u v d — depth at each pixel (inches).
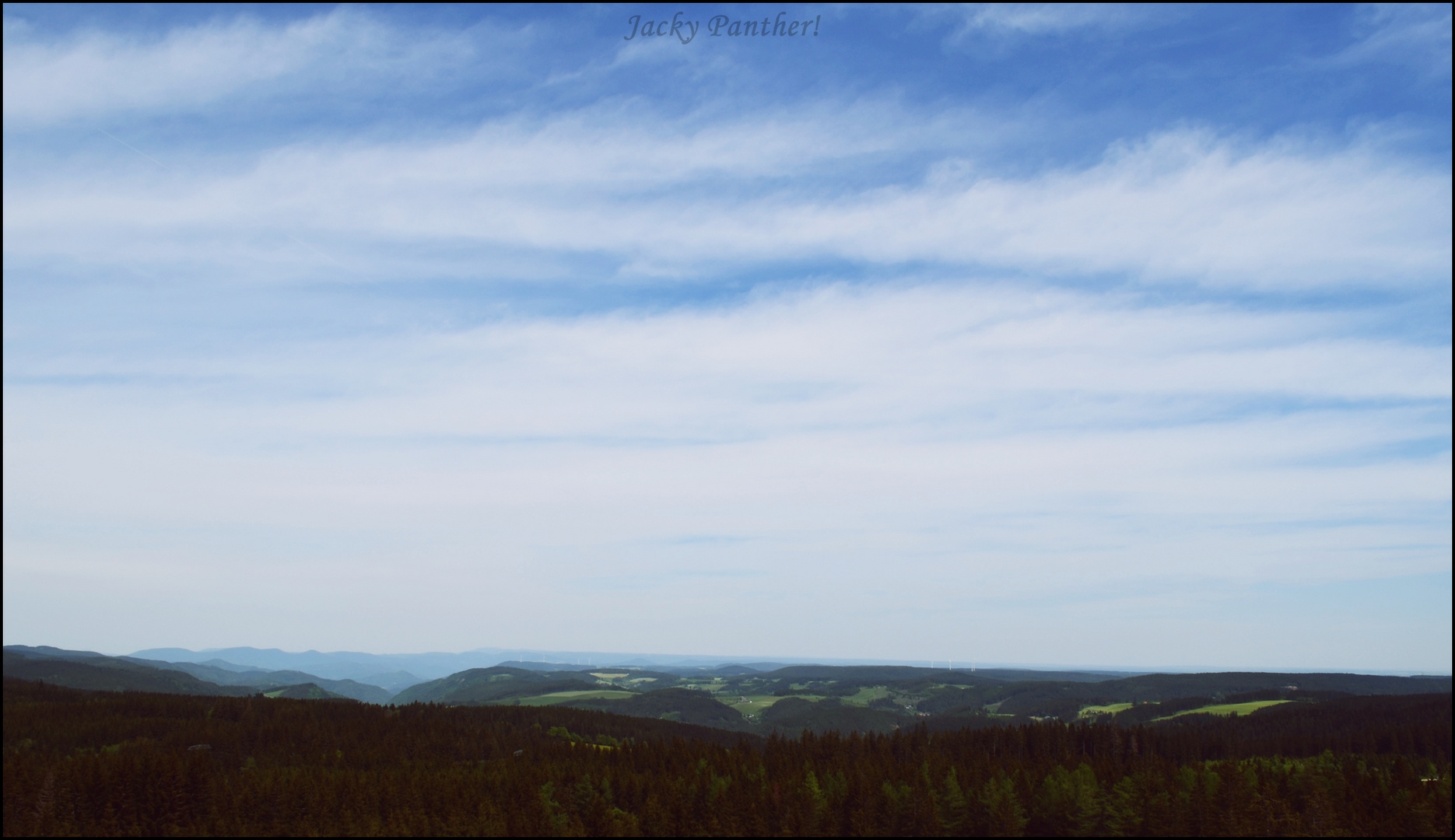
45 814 7401.6
